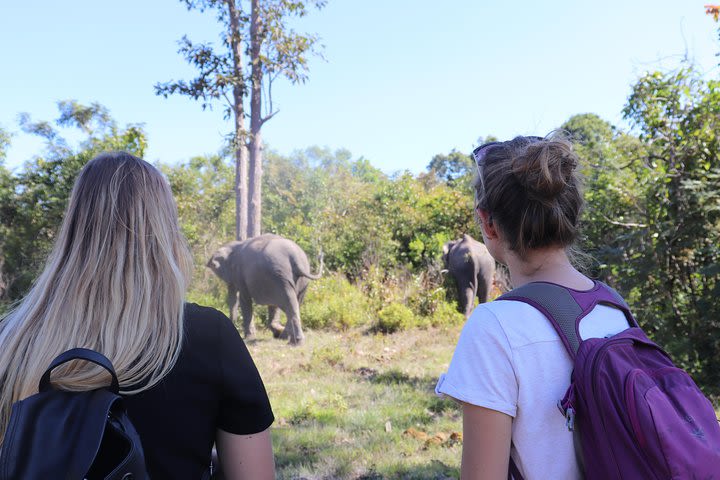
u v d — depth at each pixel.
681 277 6.90
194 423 1.23
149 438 1.19
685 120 6.84
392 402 6.13
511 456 1.31
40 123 12.39
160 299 1.24
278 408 5.96
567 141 1.42
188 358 1.25
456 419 5.51
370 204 19.77
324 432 5.05
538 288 1.35
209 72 15.83
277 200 26.77
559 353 1.27
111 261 1.24
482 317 1.33
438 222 18.89
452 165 42.59
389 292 13.50
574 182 1.42
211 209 21.17
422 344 10.09
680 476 1.05
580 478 1.26
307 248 18.94
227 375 1.28
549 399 1.25
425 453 4.49
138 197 1.31
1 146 12.87
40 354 1.16
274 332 11.48
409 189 20.03
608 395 1.15
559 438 1.25
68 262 1.25
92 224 1.28
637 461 1.11
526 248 1.40
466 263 13.38
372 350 9.52
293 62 16.42
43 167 12.57
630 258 7.18
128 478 1.02
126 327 1.19
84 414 1.04
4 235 11.91
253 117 16.94
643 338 1.28
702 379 6.28
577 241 1.50
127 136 13.02
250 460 1.33
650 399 1.12
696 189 6.48
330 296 13.69
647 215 7.12
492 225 1.49
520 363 1.27
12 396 1.17
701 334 6.62
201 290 14.75
